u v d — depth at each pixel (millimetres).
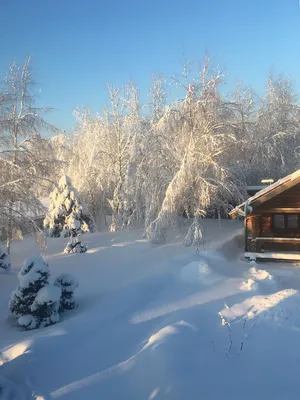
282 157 27297
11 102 19922
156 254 18375
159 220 21141
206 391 6605
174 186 20797
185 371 7129
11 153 19906
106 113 33938
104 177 33188
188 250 18375
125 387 6824
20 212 19594
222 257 17516
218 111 22453
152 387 6734
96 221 34031
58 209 28141
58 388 6891
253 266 16703
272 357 7711
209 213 28156
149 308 10680
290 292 11273
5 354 8445
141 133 25406
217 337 8547
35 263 10789
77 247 20375
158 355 7555
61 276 11477
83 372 7402
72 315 10828
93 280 14633
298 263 17281
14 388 6902
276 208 17344
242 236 22641
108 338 8789
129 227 27781
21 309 10570
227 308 10148
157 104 25906
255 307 10070
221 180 21031
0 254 17000
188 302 11008
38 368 7562
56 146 22312
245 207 17125
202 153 21016
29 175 19891
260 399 6375
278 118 31203
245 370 7270
